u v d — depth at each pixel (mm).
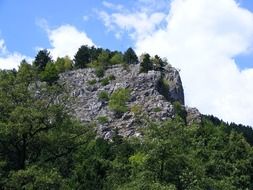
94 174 61062
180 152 39875
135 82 169625
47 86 41969
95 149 90812
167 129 40375
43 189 35562
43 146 40344
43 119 39125
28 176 35438
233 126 160250
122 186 41531
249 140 152250
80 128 41969
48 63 178500
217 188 47812
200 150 59000
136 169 40719
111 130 145875
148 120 42688
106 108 157750
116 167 57719
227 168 65375
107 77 175000
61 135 40562
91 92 168625
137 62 191625
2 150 39094
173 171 39062
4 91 40312
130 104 158125
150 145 39594
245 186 67562
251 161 79000
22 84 40719
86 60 195125
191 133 41719
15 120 38438
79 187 56344
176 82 178500
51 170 37344
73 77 179500
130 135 141625
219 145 84938
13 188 35719
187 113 156625
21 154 39156
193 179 39188
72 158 46281
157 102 157375
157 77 171875
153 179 38625
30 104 40125
